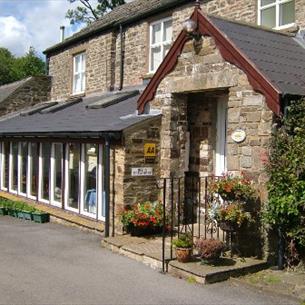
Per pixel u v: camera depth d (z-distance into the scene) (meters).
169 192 10.12
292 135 7.41
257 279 7.01
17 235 10.64
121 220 9.84
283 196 7.04
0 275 7.39
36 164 14.59
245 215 7.41
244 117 7.96
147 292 6.57
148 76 14.45
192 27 8.83
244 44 8.36
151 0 16.67
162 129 10.20
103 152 11.06
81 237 10.39
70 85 19.14
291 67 8.27
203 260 7.40
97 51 17.14
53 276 7.35
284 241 7.44
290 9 10.48
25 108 20.97
